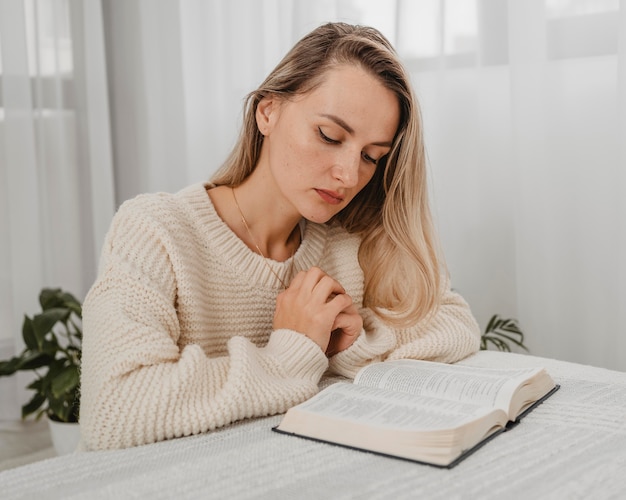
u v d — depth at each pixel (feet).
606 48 5.07
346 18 6.06
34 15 7.22
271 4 6.82
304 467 2.15
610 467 2.13
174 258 3.10
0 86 7.02
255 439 2.48
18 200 7.12
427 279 3.64
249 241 3.60
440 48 5.68
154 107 7.56
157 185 7.62
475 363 3.64
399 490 1.97
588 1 5.09
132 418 2.58
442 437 2.19
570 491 1.94
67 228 7.56
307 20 6.43
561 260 5.35
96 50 7.43
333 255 3.93
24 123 7.09
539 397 2.87
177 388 2.64
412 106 3.27
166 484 2.01
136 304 2.86
